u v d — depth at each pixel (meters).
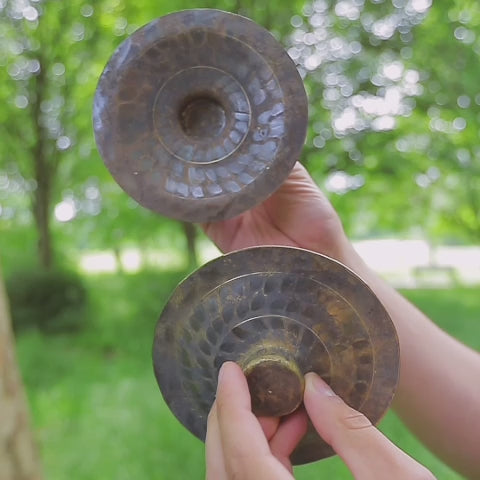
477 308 3.29
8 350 0.46
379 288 0.45
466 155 3.30
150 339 2.73
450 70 3.12
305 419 0.35
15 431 0.46
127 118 0.39
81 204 3.77
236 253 0.34
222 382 0.33
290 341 0.35
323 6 3.04
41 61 3.23
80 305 2.98
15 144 3.36
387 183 3.57
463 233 3.80
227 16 0.39
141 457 1.39
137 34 0.39
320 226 0.45
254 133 0.39
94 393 1.91
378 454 0.30
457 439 0.43
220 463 0.32
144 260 3.93
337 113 3.17
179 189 0.39
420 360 0.43
